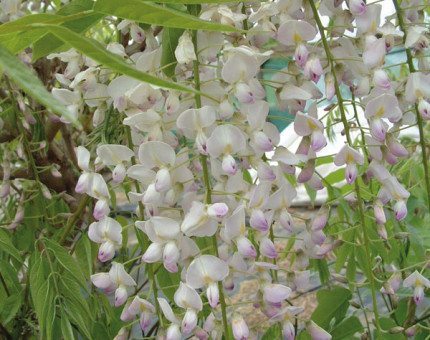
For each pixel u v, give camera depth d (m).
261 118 0.28
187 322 0.26
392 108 0.29
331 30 0.30
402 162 0.45
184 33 0.26
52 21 0.15
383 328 0.37
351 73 0.31
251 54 0.25
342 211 0.40
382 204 0.32
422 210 0.52
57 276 0.35
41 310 0.32
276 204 0.30
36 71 0.51
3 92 0.48
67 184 0.53
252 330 0.30
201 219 0.25
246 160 0.29
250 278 0.71
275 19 0.30
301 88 0.30
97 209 0.31
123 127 0.34
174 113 0.28
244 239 0.27
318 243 0.32
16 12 0.42
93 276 0.30
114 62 0.14
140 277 0.58
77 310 0.34
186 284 0.26
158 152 0.27
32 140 0.48
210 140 0.26
